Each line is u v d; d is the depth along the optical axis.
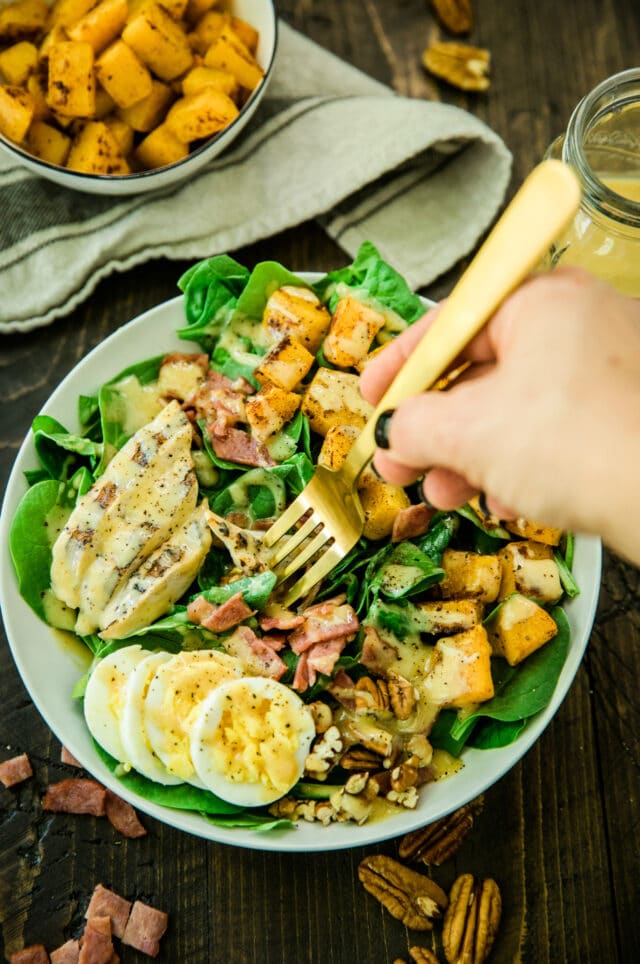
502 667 0.53
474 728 0.53
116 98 0.61
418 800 0.51
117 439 0.56
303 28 0.71
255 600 0.52
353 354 0.56
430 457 0.41
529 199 0.39
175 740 0.50
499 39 0.71
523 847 0.56
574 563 0.54
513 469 0.40
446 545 0.54
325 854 0.56
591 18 0.72
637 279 0.54
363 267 0.58
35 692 0.52
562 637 0.53
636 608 0.60
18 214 0.64
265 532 0.54
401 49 0.71
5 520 0.54
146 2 0.60
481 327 0.41
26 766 0.57
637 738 0.58
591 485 0.39
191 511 0.54
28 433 0.59
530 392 0.39
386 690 0.52
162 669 0.51
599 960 0.55
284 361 0.55
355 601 0.54
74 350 0.64
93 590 0.53
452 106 0.66
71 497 0.55
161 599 0.53
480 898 0.55
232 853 0.56
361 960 0.54
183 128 0.61
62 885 0.55
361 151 0.65
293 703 0.51
